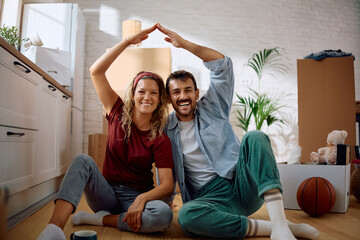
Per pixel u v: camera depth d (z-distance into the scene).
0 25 3.14
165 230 1.44
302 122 2.91
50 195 2.43
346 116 2.82
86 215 1.51
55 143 2.46
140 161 1.44
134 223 1.30
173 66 3.94
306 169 2.05
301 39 4.33
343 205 1.95
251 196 1.36
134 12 3.94
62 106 2.71
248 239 1.27
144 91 1.43
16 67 1.63
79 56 3.52
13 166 1.61
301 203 1.84
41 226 1.54
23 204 1.82
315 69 2.92
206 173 1.47
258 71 4.14
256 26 4.20
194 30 4.04
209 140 1.49
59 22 3.36
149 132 1.48
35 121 1.96
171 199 1.67
